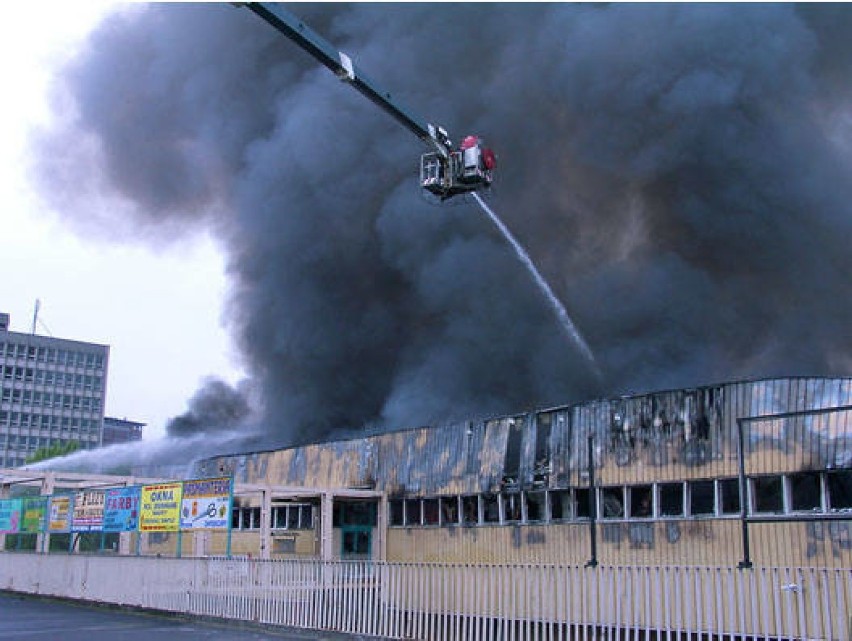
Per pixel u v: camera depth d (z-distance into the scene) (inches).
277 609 546.9
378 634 488.4
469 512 873.5
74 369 3708.2
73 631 534.9
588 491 751.7
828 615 339.9
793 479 609.9
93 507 792.9
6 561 864.9
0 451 3415.4
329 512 919.7
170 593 632.4
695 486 671.8
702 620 380.5
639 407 723.4
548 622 427.8
